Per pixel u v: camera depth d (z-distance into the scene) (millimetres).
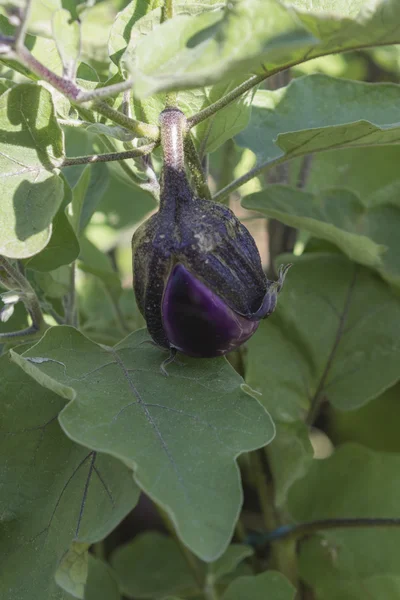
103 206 825
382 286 647
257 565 678
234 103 522
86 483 454
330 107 622
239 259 430
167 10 486
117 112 441
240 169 753
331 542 659
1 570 453
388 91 621
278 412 603
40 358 450
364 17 392
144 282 431
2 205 451
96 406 419
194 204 432
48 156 458
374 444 818
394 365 623
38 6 442
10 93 446
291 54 423
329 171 751
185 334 436
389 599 636
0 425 473
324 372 627
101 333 749
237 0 452
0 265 505
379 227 664
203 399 432
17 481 466
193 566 660
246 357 634
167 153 435
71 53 410
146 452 400
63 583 433
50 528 454
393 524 629
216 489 392
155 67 381
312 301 644
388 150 739
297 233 734
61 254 518
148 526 863
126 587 720
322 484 671
